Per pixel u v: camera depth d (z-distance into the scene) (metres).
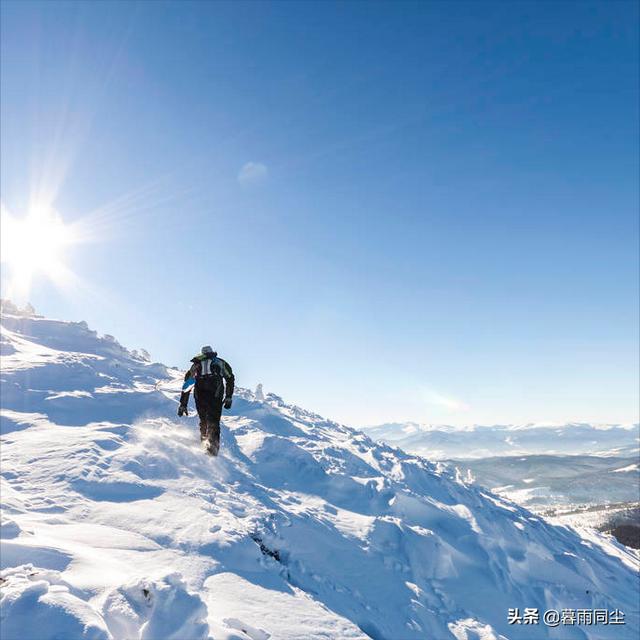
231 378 8.34
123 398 10.22
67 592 3.17
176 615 3.17
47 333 16.97
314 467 9.28
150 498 5.89
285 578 5.33
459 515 9.98
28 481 5.83
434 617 6.51
